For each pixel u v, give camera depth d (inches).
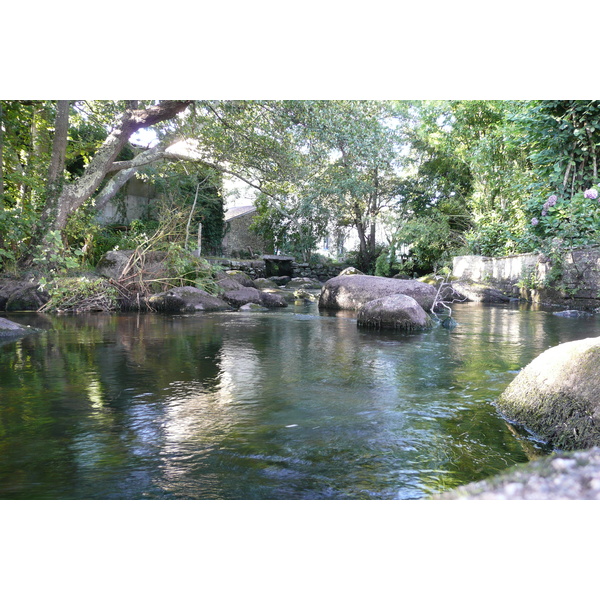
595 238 381.4
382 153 585.6
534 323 281.1
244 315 335.6
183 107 478.3
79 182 464.8
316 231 986.1
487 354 176.1
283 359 166.4
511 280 488.7
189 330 247.1
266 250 1122.0
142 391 122.6
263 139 535.2
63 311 349.1
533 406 95.7
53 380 134.2
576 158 422.9
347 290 390.3
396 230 902.4
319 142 528.4
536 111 414.6
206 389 124.7
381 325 259.0
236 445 84.9
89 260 488.7
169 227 486.9
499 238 555.8
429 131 783.1
